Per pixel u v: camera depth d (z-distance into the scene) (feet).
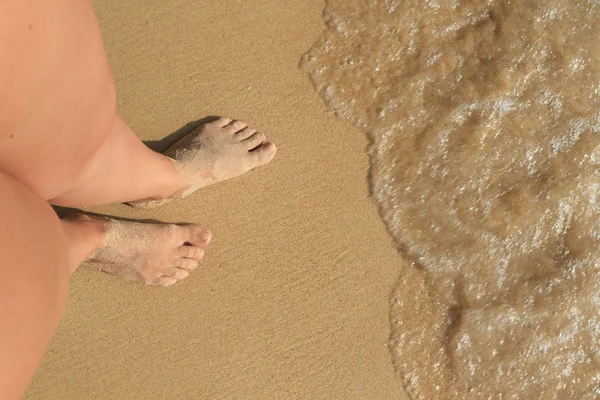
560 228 4.42
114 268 4.23
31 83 3.01
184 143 4.32
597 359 4.34
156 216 4.37
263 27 4.49
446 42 4.53
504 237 4.42
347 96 4.49
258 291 4.37
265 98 4.47
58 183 3.48
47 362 4.28
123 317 4.33
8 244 3.06
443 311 4.39
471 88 4.49
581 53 4.51
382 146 4.47
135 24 4.45
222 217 4.40
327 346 4.35
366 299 4.39
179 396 4.30
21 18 2.80
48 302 3.22
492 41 4.52
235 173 4.35
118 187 3.92
